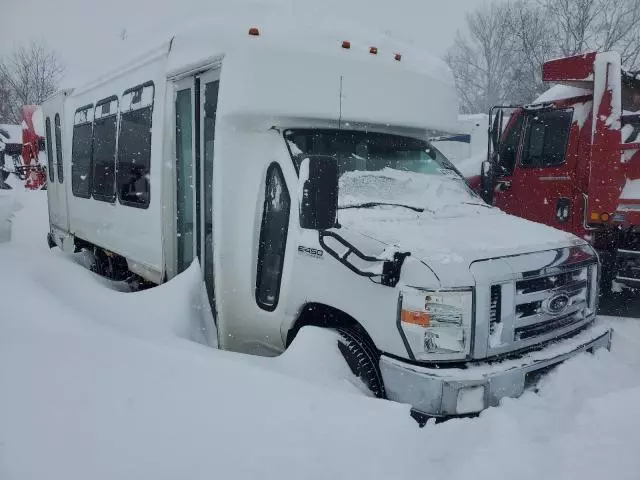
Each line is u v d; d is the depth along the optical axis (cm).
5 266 518
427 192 466
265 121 438
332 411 289
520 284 346
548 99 742
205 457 245
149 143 577
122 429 261
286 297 409
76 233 876
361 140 486
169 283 489
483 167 623
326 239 378
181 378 314
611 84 600
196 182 513
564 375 345
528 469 256
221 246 450
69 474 228
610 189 605
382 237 361
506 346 335
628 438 280
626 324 586
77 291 510
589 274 394
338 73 454
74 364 324
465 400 312
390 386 328
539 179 723
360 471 244
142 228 602
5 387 294
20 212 1484
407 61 510
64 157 920
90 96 796
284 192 423
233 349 467
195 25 511
